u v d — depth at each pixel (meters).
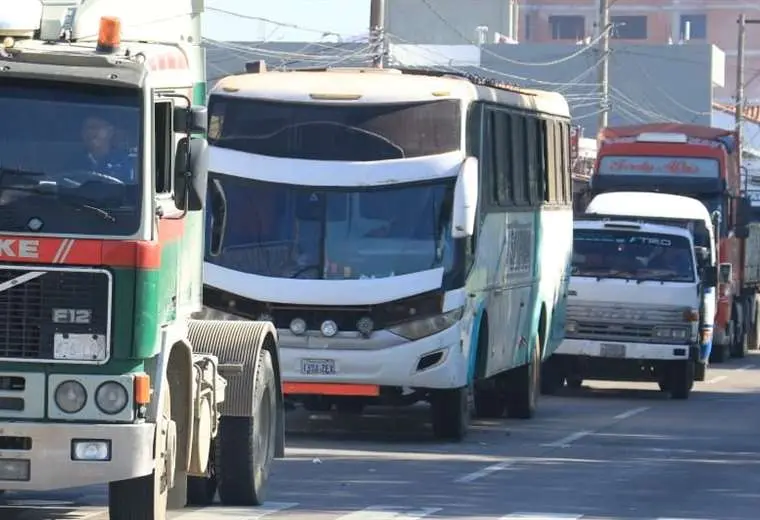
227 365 33.72
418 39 193.00
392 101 48.53
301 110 48.62
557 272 64.19
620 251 71.44
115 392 25.94
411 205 47.91
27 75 26.16
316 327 47.59
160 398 26.86
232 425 33.72
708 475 43.00
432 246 47.72
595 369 71.31
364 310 47.53
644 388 77.88
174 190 28.17
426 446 48.72
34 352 25.81
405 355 47.31
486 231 50.84
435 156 48.03
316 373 47.62
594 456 47.19
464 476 41.16
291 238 48.00
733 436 54.62
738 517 34.81
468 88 49.34
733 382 82.81
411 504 35.41
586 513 34.66
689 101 182.88
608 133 97.38
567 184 66.06
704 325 77.94
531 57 174.25
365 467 42.69
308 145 48.41
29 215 25.89
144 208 26.11
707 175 94.38
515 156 55.59
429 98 48.53
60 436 25.78
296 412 59.47
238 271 47.97
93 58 26.19
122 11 29.75
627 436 53.62
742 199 100.31
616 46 182.62
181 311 29.61
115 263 25.88
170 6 31.77
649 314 70.38
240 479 33.91
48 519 31.98
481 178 50.06
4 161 26.09
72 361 25.83
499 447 49.00
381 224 47.88
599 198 82.81
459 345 47.84
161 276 27.08
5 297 25.81
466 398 50.31
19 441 25.83
